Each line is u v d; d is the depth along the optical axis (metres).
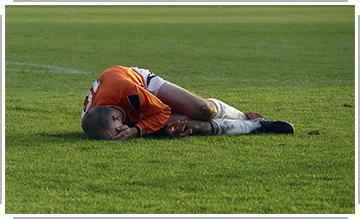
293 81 40.09
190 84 38.59
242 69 47.47
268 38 80.62
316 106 29.44
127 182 15.34
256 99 31.81
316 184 15.35
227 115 22.30
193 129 20.97
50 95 32.97
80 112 27.23
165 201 13.95
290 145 20.02
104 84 20.28
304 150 19.31
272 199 14.15
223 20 130.12
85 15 158.25
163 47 68.00
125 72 20.86
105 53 60.84
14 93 33.59
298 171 16.56
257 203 13.85
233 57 56.97
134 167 16.72
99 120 19.48
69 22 120.31
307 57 56.53
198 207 13.59
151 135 21.12
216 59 55.25
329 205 13.83
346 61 52.84
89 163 17.09
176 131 20.50
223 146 19.59
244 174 16.14
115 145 19.19
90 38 80.00
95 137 19.83
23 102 29.94
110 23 117.31
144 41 76.06
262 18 138.88
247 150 19.03
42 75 42.78
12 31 91.06
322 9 199.50
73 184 15.18
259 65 50.25
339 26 103.88
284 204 13.84
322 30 94.56
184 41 76.19
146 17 147.00
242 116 23.17
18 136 21.06
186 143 19.92
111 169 16.48
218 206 13.64
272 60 54.16
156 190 14.70
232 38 80.81
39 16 148.75
